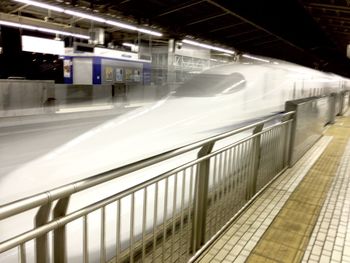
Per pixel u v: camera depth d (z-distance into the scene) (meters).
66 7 9.96
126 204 2.51
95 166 3.02
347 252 2.84
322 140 8.02
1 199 2.40
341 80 25.61
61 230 1.41
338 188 4.48
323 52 29.78
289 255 2.76
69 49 16.83
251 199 3.76
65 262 1.45
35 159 2.96
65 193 1.32
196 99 5.54
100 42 16.12
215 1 10.84
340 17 13.12
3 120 7.97
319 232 3.19
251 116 6.50
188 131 4.46
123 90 14.01
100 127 3.83
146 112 4.55
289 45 24.28
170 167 3.15
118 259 1.76
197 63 22.31
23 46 13.85
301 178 4.89
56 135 3.56
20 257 1.22
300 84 13.49
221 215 3.00
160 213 2.90
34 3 9.18
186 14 14.18
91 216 2.22
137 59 17.78
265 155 4.16
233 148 3.08
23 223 2.06
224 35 19.39
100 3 11.42
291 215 3.56
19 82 9.77
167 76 19.59
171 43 19.06
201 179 2.51
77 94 12.06
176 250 2.60
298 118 5.46
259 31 18.98
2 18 13.20
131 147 3.53
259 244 2.91
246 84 6.72
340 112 13.77
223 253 2.73
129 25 12.66
